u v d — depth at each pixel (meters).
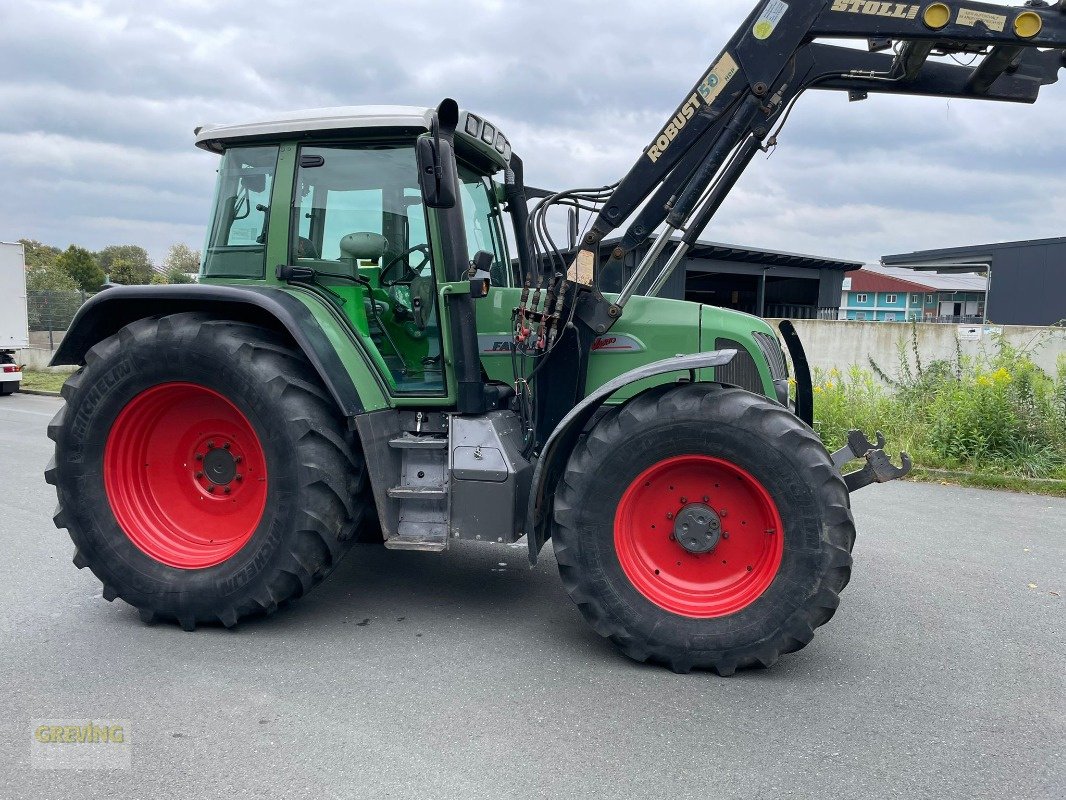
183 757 2.43
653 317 3.77
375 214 3.68
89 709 2.73
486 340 3.90
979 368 8.29
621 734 2.61
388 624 3.57
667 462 3.12
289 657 3.19
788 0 3.38
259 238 3.79
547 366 3.75
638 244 3.69
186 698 2.82
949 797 2.27
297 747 2.49
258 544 3.33
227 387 3.35
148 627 3.50
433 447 3.55
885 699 2.90
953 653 3.34
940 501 6.19
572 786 2.30
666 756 2.47
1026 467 6.89
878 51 3.69
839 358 10.25
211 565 3.44
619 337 3.77
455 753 2.47
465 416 3.57
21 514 5.43
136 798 2.22
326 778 2.32
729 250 20.98
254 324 3.51
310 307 3.55
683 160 3.56
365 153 3.66
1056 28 3.32
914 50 3.54
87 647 3.26
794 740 2.59
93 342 3.85
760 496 3.06
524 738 2.57
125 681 2.95
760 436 3.00
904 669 3.18
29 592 3.92
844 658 3.28
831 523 2.96
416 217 3.65
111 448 3.53
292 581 3.35
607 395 3.18
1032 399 7.38
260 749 2.48
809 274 25.25
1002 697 2.93
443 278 3.59
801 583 2.97
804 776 2.37
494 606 3.82
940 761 2.47
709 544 3.14
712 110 3.50
